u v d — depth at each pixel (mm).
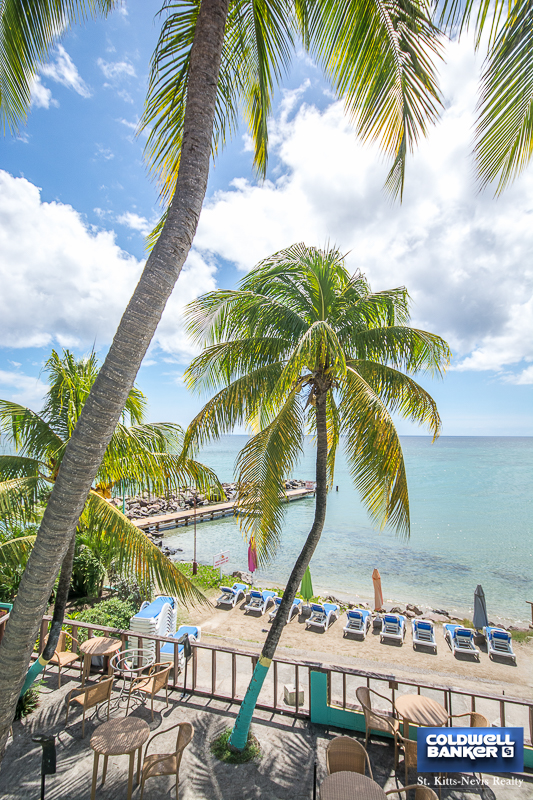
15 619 3004
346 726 5848
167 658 8234
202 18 3619
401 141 4156
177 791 4570
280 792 4738
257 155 5770
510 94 3178
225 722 5938
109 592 14164
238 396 5922
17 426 6262
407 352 6285
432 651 12188
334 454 8195
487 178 3828
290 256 6746
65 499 2973
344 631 13055
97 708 6152
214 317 6477
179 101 4691
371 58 4188
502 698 5137
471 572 22469
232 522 35562
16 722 5820
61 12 4621
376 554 26125
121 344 3035
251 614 14523
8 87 4820
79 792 4668
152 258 3148
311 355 4816
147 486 6582
